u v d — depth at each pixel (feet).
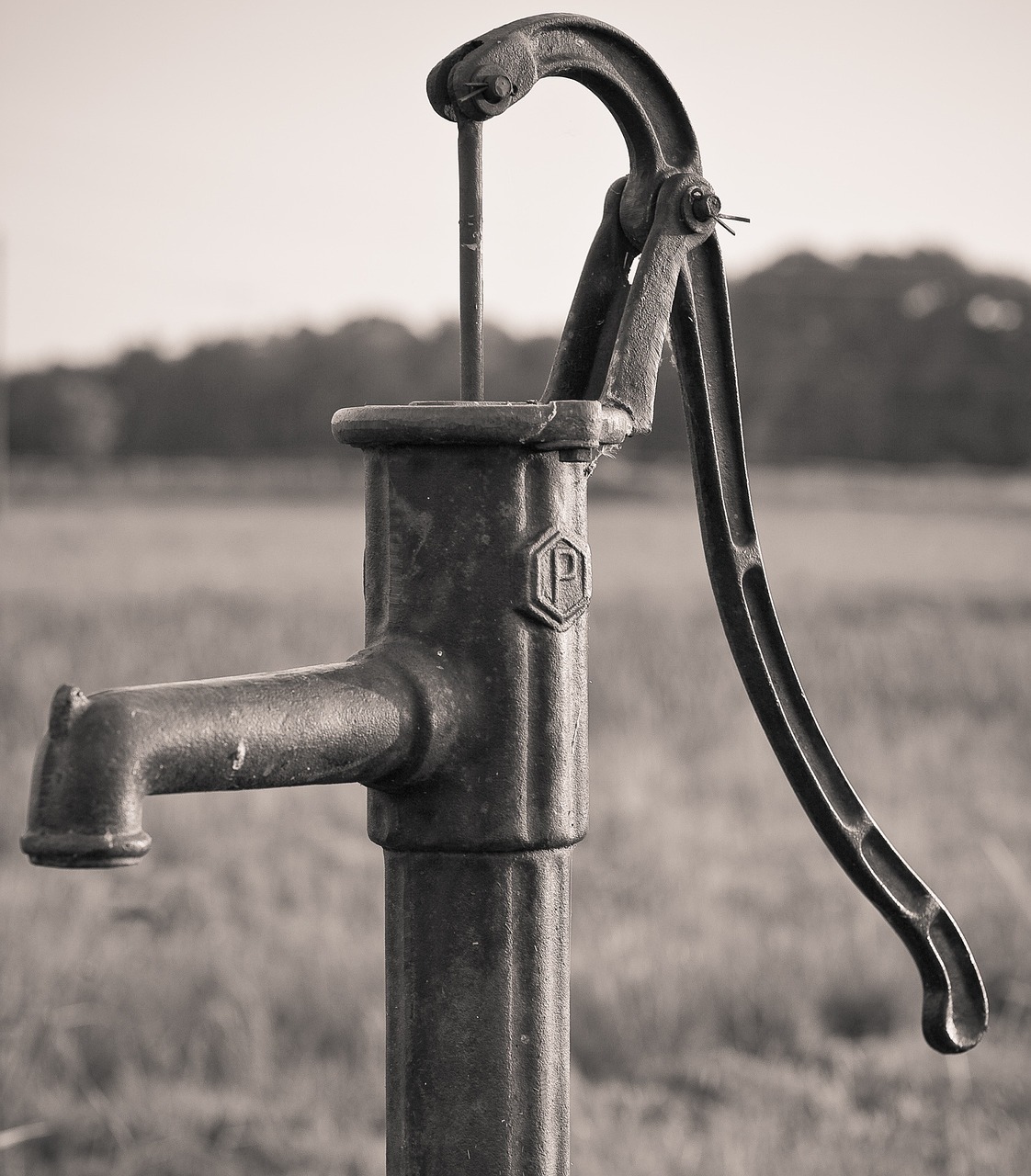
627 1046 14.90
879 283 229.86
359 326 234.58
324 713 3.13
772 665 3.98
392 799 3.50
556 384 3.91
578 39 3.63
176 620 56.39
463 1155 3.48
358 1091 13.83
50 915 18.16
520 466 3.43
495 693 3.42
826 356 231.09
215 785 2.93
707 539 3.94
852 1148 12.26
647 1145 12.39
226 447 234.79
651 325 3.68
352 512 174.09
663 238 3.75
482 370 3.51
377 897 20.35
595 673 41.27
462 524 3.43
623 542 122.52
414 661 3.39
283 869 21.54
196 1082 14.01
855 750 31.04
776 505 174.29
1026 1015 15.87
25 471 224.94
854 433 226.17
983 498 192.13
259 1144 12.61
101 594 68.90
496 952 3.47
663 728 34.06
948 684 40.52
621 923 18.58
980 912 18.74
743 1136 12.51
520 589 3.42
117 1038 14.69
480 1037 3.48
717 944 17.48
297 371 235.40
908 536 133.08
